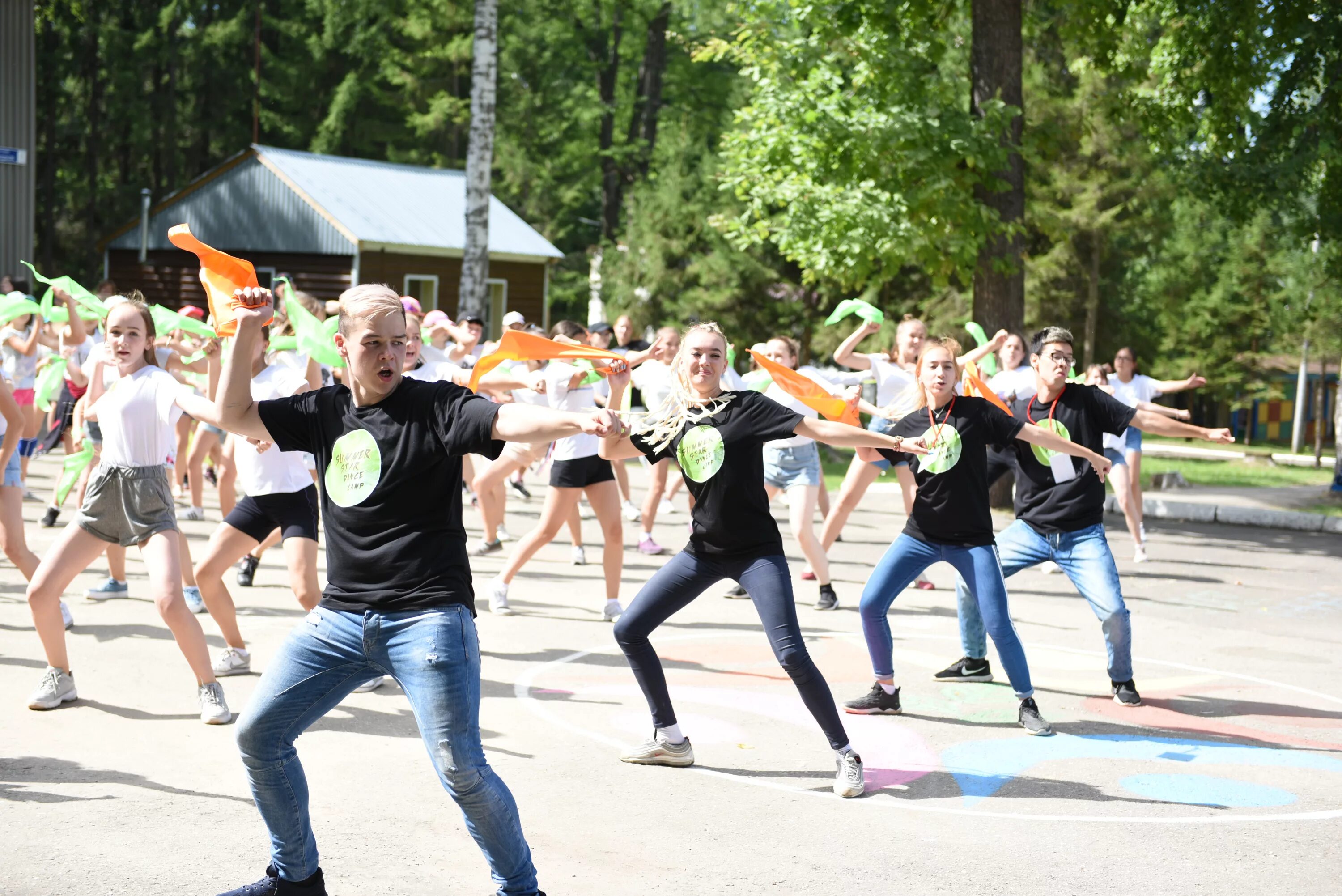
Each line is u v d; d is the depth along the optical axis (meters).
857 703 6.74
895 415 6.60
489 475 11.18
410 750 5.76
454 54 42.31
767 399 5.45
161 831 4.62
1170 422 6.95
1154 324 38.16
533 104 43.84
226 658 6.89
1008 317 16.02
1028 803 5.36
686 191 30.06
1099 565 7.09
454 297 29.33
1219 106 17.27
